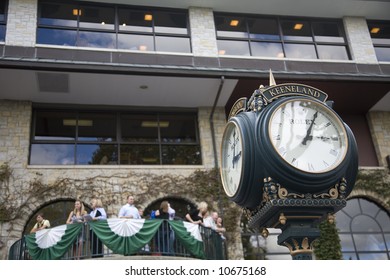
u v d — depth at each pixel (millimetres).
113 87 15148
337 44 17672
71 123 15766
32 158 14938
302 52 17281
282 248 14844
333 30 18000
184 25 16797
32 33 14812
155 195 14883
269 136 4070
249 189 4145
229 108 16750
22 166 14414
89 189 14547
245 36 17109
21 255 11070
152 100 16094
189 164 15906
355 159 4305
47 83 14617
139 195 14766
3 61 13500
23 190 14117
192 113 16797
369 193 16031
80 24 15820
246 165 4090
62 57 14609
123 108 16188
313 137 4297
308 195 4008
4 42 14430
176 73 14602
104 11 16297
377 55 17891
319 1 17234
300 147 4230
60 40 15398
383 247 15461
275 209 3979
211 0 16719
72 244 10594
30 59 13734
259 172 4066
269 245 14828
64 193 14344
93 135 15750
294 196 3973
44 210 14211
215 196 15164
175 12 16891
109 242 10406
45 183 14336
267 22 17609
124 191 14727
